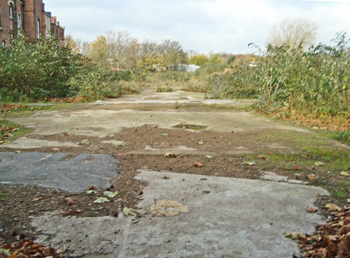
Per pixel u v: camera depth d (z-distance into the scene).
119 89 14.38
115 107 9.07
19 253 2.06
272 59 9.34
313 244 2.31
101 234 2.39
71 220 2.58
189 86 18.14
